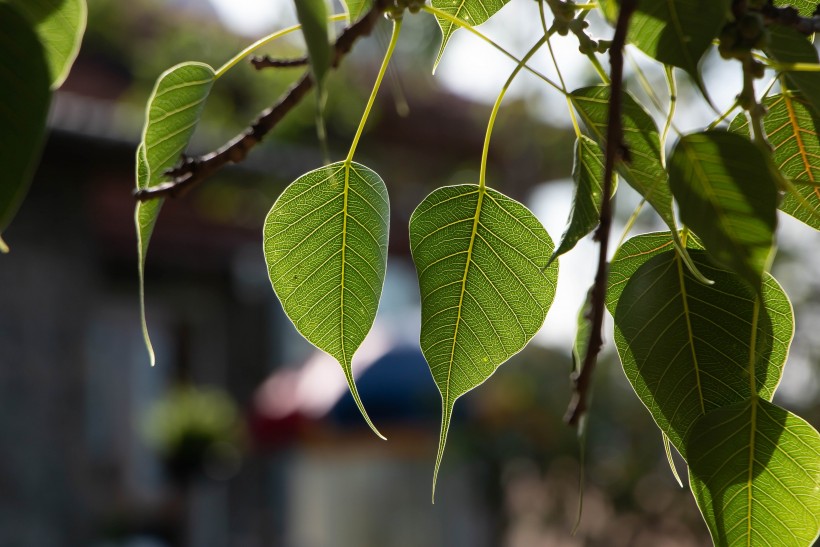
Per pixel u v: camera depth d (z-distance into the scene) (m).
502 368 7.88
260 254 9.45
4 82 0.64
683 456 0.88
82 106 6.00
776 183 0.72
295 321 0.96
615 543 7.59
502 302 0.95
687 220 0.71
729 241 0.71
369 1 0.81
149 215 0.85
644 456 7.54
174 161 0.90
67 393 5.81
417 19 6.13
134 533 9.74
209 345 9.92
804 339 6.25
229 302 9.95
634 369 0.88
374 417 6.82
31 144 0.64
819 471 0.82
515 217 0.94
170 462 9.49
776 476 0.84
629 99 0.82
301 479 7.30
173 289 9.73
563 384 7.75
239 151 0.81
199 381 9.88
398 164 9.80
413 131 9.44
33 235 5.77
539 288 0.94
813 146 0.94
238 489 9.41
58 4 0.74
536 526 7.91
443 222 0.95
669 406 0.88
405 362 6.94
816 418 6.03
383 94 9.17
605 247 0.61
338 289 0.95
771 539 0.84
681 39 0.73
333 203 0.94
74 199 5.90
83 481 5.80
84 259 5.94
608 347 7.23
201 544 9.50
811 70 0.76
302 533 7.55
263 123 0.80
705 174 0.72
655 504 7.58
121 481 9.87
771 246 0.70
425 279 0.95
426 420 6.85
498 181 9.84
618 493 7.51
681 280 0.87
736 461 0.84
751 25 0.73
